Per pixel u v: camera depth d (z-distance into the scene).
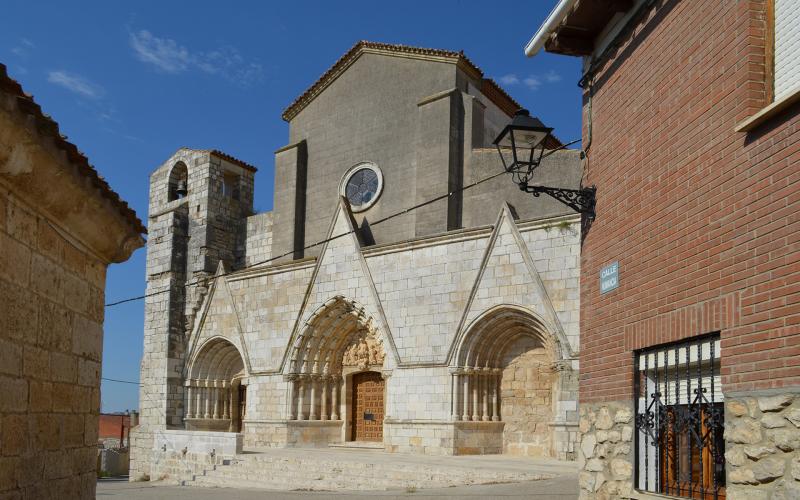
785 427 7.72
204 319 40.16
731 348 8.70
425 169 34.34
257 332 37.56
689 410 9.56
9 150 6.86
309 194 39.94
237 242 42.72
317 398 35.41
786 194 7.94
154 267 42.44
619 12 12.27
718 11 9.51
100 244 9.83
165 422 39.50
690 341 9.70
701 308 9.39
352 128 38.78
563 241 27.73
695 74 9.95
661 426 10.48
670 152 10.45
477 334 29.69
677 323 9.95
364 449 32.97
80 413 9.48
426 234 33.62
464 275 30.27
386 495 20.94
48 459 8.45
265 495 23.11
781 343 7.86
